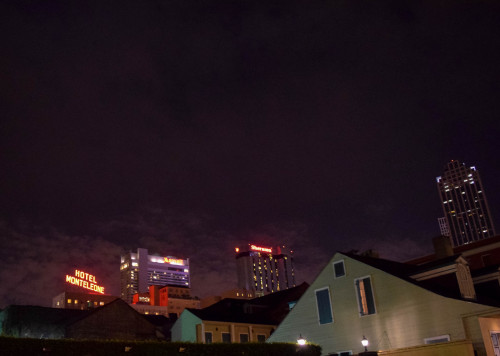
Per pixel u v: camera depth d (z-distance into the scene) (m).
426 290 28.22
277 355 21.50
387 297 29.95
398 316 29.14
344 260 33.03
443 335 26.88
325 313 32.94
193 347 19.27
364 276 31.50
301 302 34.59
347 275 32.53
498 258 51.28
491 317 26.83
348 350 31.05
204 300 91.81
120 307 50.56
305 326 33.78
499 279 31.38
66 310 54.31
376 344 29.69
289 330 34.59
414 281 29.64
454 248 55.41
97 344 17.08
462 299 26.88
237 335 43.53
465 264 30.70
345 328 31.55
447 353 21.31
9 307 51.50
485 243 52.84
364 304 30.94
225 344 20.22
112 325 49.19
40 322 50.97
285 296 51.62
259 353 20.98
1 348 15.22
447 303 27.17
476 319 25.86
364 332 30.47
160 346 18.44
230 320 44.16
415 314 28.38
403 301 29.12
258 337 44.81
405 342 28.44
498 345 26.33
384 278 30.44
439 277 30.59
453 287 29.75
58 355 16.14
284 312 49.09
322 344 32.50
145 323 51.69
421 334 27.81
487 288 31.89
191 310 44.53
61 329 47.94
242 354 20.45
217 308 49.72
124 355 17.48
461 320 26.34
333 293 32.94
